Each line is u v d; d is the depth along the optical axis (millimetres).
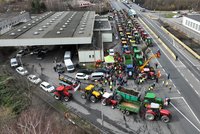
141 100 38656
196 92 41906
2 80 47688
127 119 34781
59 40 55969
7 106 39281
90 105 39000
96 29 75438
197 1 146875
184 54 61562
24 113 35969
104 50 65500
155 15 123625
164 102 37750
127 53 57938
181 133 31266
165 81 46406
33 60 61625
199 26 80375
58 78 50062
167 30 86312
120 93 37531
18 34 60625
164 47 67750
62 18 83312
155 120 34281
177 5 145250
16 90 43969
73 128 32281
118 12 132625
